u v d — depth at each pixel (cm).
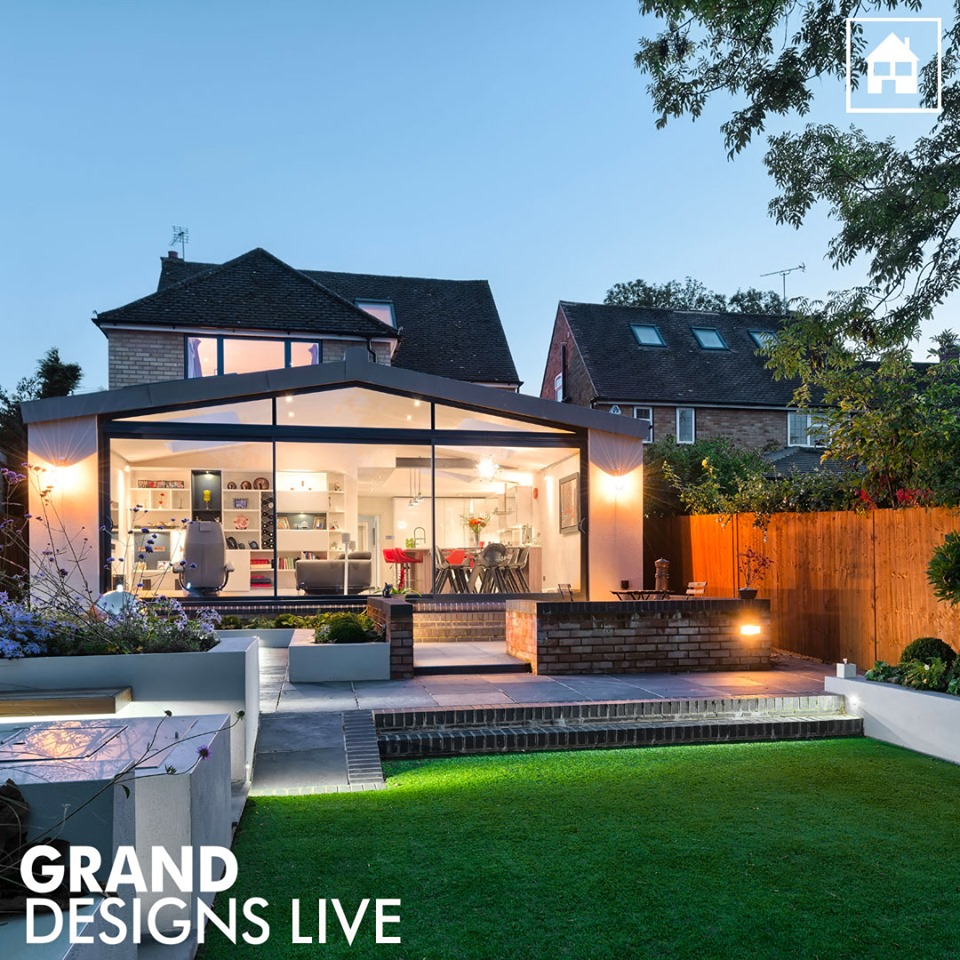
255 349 1753
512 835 457
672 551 1526
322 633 958
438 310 2278
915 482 932
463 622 1287
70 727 372
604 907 361
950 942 334
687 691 843
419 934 334
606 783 579
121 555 1367
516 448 1445
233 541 1608
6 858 256
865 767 630
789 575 1154
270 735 670
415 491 1647
